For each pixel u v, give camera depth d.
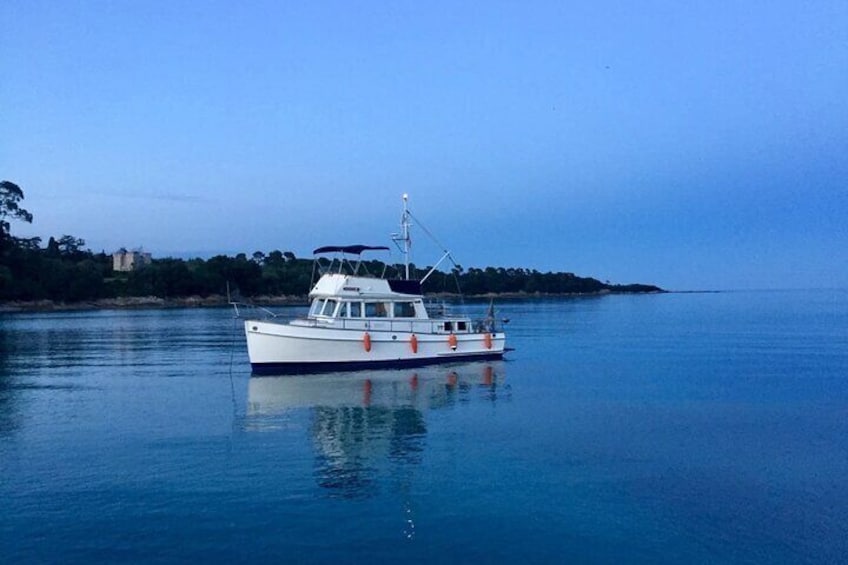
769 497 19.75
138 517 17.81
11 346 66.00
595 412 31.48
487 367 46.56
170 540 16.41
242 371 45.28
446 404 33.06
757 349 63.72
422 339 44.78
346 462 22.81
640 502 19.23
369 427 27.98
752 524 17.75
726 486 20.67
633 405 33.38
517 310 153.88
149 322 106.06
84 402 33.84
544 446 25.09
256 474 21.45
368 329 43.00
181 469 21.95
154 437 26.20
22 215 172.88
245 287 174.25
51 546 16.08
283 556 15.62
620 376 43.59
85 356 56.38
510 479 21.14
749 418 30.41
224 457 23.33
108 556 15.59
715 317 128.12
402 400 33.94
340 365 42.31
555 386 38.94
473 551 16.00
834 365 50.50
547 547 16.27
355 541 16.45
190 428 27.73
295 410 31.31
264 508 18.48
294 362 41.34
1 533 16.78
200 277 169.12
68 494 19.55
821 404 33.94
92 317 121.69
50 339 74.31
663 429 28.06
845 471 22.23
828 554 16.08
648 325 101.88
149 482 20.62
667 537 16.91
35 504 18.73
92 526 17.22
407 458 23.33
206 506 18.61
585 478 21.30
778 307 190.62
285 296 178.88
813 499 19.61
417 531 17.06
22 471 21.72
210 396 35.03
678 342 71.44
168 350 61.22
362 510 18.41
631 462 23.09
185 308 158.50
